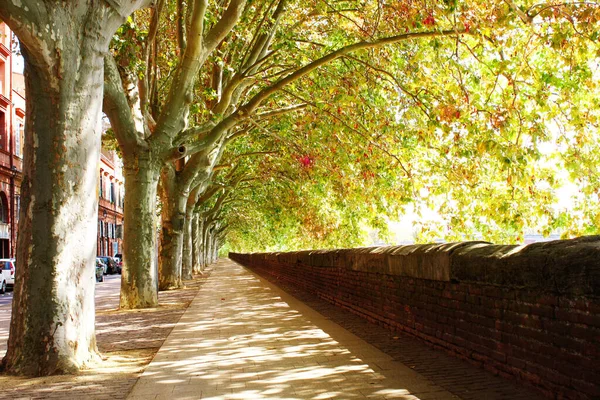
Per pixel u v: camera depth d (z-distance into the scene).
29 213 6.65
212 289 19.80
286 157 24.05
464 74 13.27
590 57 11.20
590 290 3.65
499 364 5.01
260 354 6.88
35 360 6.39
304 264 17.19
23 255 6.64
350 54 14.62
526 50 12.39
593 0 10.33
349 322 9.48
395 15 12.78
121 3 7.02
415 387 4.87
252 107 13.45
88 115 6.92
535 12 10.41
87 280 6.92
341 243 30.28
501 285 4.85
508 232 14.46
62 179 6.69
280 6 15.91
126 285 13.78
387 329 8.37
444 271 6.02
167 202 20.50
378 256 8.52
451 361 5.82
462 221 14.68
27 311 6.52
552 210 12.73
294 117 19.59
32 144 6.69
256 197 39.25
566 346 4.02
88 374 6.28
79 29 6.68
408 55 14.45
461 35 12.28
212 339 8.31
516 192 13.15
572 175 11.80
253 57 15.80
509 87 12.67
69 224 6.74
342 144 16.31
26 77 6.69
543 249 4.27
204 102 20.69
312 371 5.75
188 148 13.52
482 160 14.32
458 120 12.35
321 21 18.16
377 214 19.23
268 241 59.31
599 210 11.98
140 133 13.50
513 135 11.52
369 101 15.56
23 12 6.04
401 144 15.88
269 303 13.68
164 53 20.56
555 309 4.15
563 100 11.55
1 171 40.31
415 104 14.72
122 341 8.76
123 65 13.67
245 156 28.61
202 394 5.05
